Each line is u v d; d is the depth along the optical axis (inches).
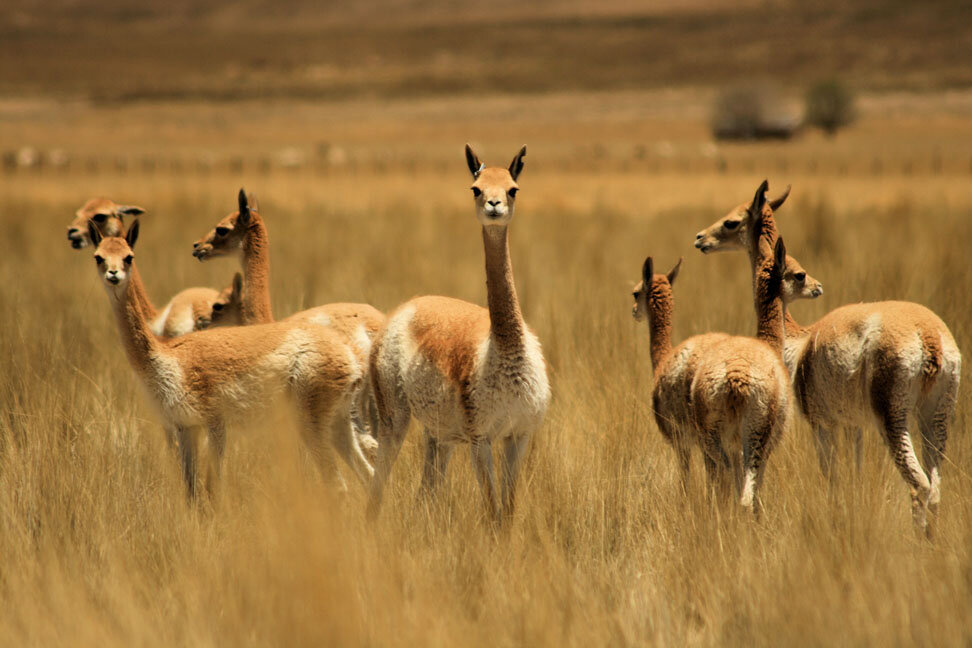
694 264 2130.9
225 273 2197.3
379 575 756.6
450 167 7593.5
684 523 852.6
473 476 1007.6
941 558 780.6
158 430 1149.1
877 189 4640.8
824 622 698.2
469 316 970.7
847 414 971.3
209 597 745.6
